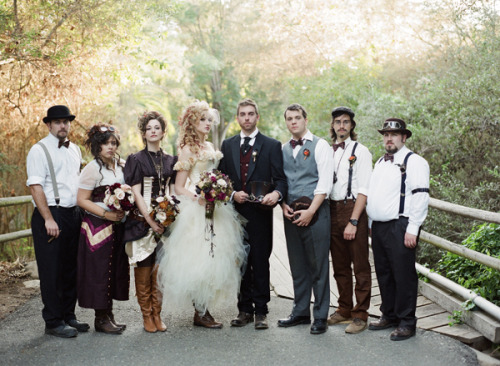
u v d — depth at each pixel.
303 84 13.34
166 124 4.68
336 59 13.55
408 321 4.41
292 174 4.69
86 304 4.46
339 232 4.68
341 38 13.77
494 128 7.34
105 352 4.14
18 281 6.28
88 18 7.29
